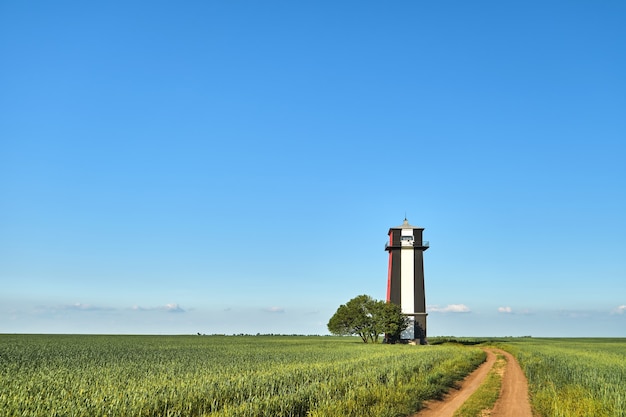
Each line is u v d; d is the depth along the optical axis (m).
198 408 23.17
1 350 70.38
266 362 50.16
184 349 80.25
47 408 21.20
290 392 25.67
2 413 20.08
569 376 39.66
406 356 56.47
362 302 119.00
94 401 21.91
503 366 55.12
